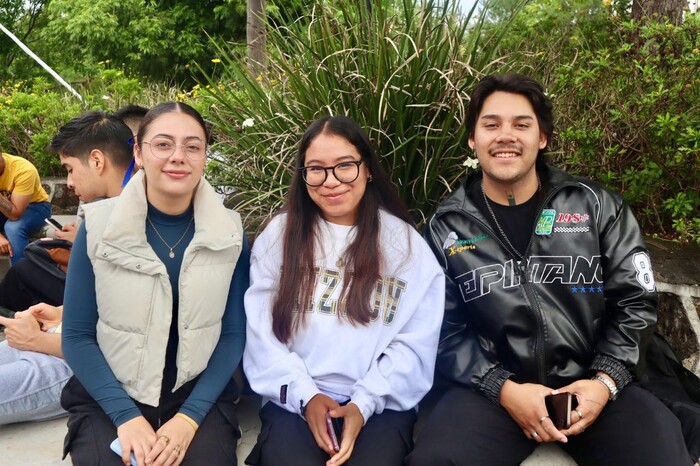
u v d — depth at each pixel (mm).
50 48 16656
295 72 3010
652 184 2953
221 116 3373
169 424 1890
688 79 2818
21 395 2189
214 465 1856
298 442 1874
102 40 12398
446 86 2713
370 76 2779
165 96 6270
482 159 2107
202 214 1959
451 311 2158
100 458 1837
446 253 2176
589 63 3135
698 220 2721
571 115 3146
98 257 1872
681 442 1826
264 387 1986
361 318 1979
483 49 2939
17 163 4008
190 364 1940
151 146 1879
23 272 2697
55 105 5719
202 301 1929
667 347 2191
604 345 2020
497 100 2072
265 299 2078
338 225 2115
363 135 2080
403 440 1939
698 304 2641
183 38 12312
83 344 1930
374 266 2027
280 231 2139
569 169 3107
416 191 2873
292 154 2936
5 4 17547
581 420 1875
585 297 2041
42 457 2111
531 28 3830
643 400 1912
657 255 2816
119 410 1882
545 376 2039
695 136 2641
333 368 1989
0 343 2373
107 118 2502
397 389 1979
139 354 1889
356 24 2889
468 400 2035
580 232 2064
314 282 2029
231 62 3355
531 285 2055
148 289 1880
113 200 1973
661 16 3738
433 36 2834
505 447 1946
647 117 2832
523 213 2141
